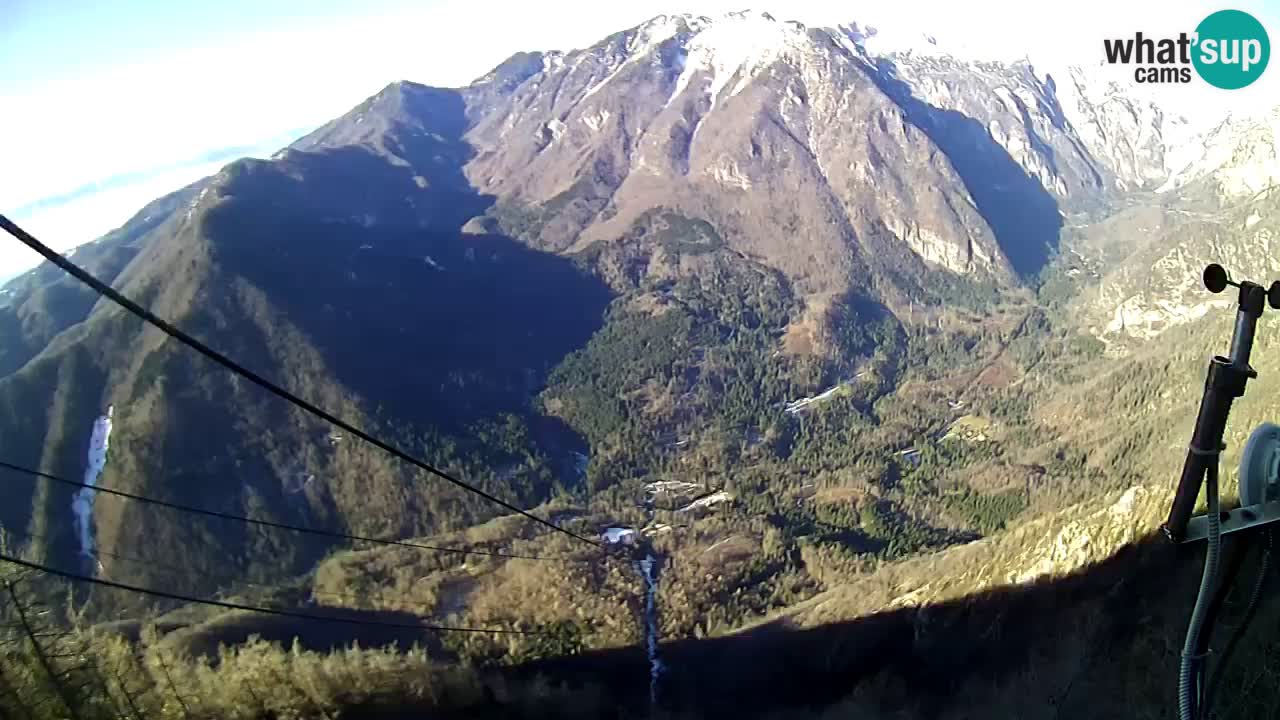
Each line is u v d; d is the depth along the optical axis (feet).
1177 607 101.45
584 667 227.61
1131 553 148.25
